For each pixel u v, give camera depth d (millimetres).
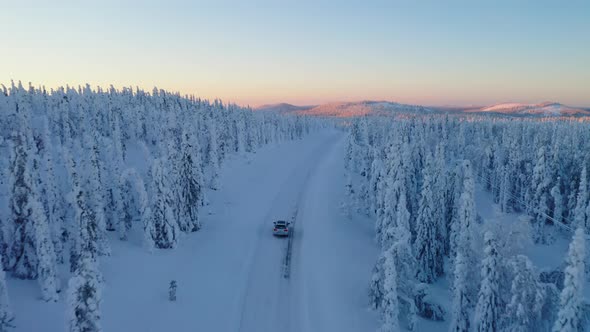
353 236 43531
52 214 31078
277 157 104000
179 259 34156
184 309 26125
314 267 33656
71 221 33656
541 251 51188
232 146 101250
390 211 35938
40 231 24672
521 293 19156
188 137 42094
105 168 41156
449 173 41688
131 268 30797
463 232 25125
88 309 16297
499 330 20219
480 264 22250
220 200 56375
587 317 17000
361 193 54312
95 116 96812
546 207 54438
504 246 22641
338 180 74125
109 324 22656
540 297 18641
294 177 78250
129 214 40250
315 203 55438
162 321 24297
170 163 40938
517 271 19297
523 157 72688
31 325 21922
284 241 40781
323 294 29094
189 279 30672
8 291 24703
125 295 26297
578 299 15875
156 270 31297
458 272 22438
